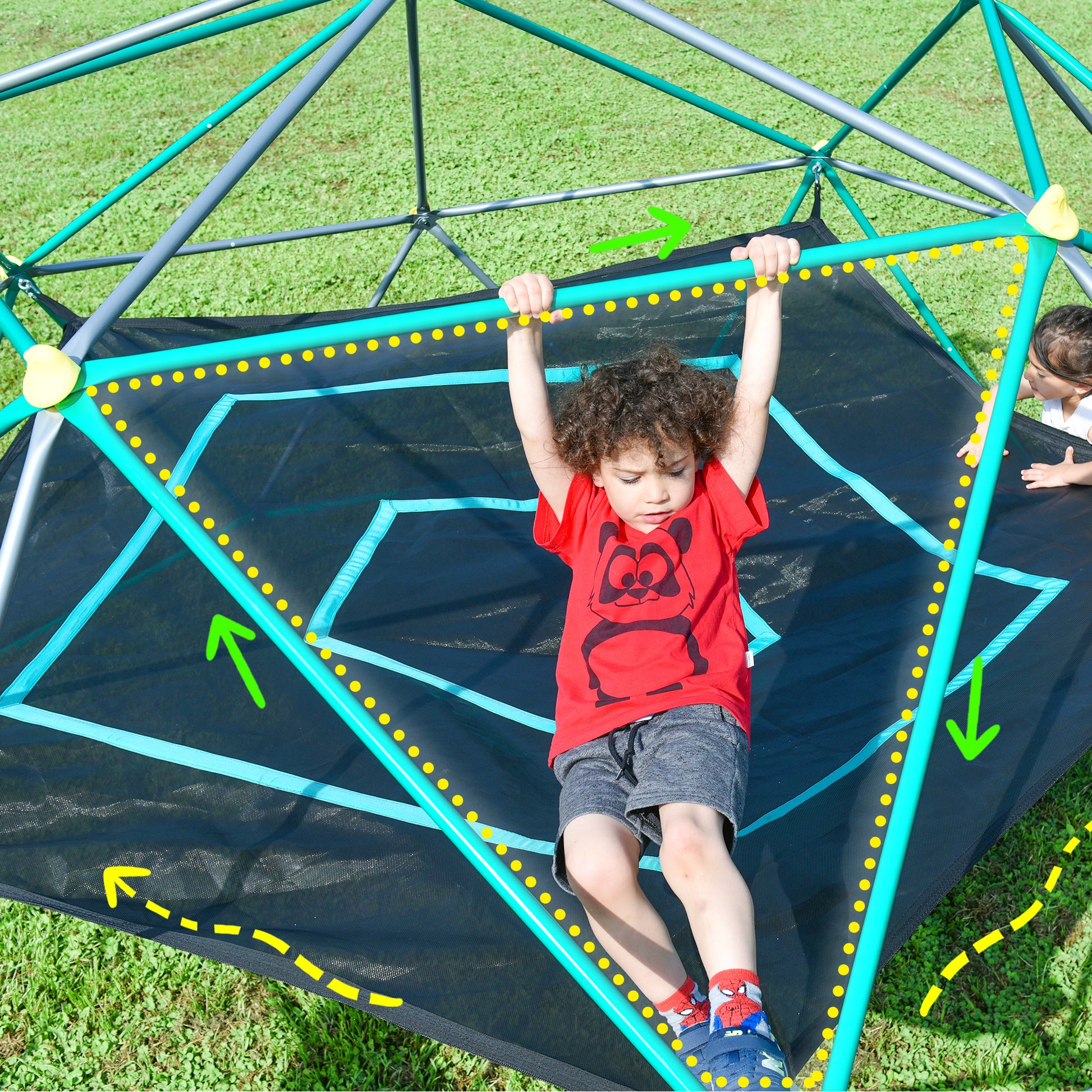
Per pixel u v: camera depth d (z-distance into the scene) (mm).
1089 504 4254
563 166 8461
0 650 3664
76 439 4461
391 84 10023
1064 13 11570
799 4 11914
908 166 8523
